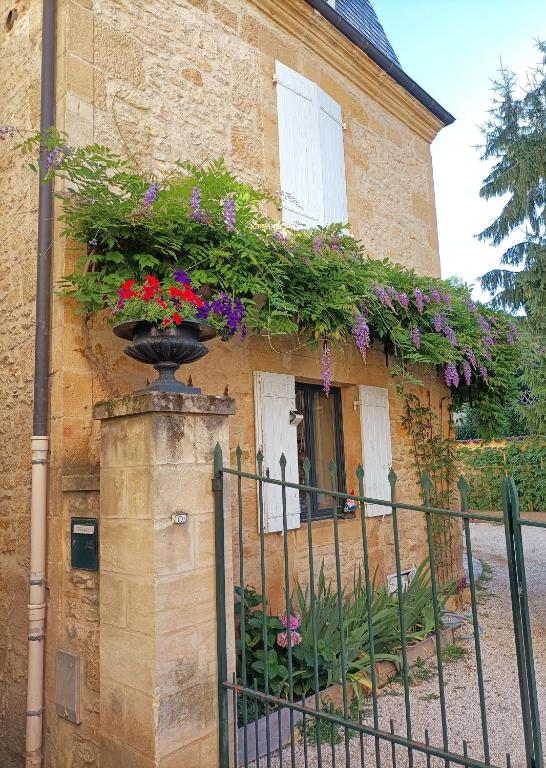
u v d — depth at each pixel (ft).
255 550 15.40
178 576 8.71
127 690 8.68
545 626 19.08
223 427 9.73
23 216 14.08
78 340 12.42
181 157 15.64
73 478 10.87
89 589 10.46
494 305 45.75
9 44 15.40
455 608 22.12
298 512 16.74
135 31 14.99
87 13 13.88
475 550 35.35
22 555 12.75
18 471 13.20
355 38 21.30
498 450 47.98
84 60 13.65
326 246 15.01
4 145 15.20
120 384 13.00
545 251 33.04
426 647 16.08
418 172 25.90
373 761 10.58
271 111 18.62
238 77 17.74
